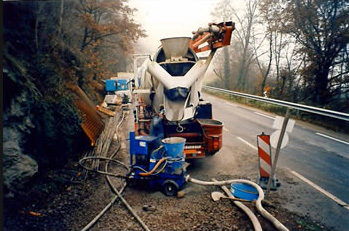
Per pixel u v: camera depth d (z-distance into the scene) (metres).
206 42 6.94
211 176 6.29
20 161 4.82
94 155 7.80
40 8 8.42
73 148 7.48
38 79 7.04
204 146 6.53
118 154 8.17
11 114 4.95
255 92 23.33
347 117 8.34
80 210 4.82
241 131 10.35
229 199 5.09
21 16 8.02
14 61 5.79
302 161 7.10
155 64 5.98
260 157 5.55
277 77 19.23
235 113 14.44
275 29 16.58
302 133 10.08
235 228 4.23
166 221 4.45
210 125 6.48
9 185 4.55
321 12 13.51
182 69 6.36
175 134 6.68
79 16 15.51
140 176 5.52
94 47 19.36
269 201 5.01
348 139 9.18
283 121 4.95
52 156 6.29
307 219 4.44
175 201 5.14
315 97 14.73
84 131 8.01
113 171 6.75
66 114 7.23
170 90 5.56
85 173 6.45
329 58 13.60
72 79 11.91
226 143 8.84
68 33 12.45
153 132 6.85
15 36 7.50
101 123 11.28
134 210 4.80
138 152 5.91
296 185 5.70
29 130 5.32
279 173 6.34
